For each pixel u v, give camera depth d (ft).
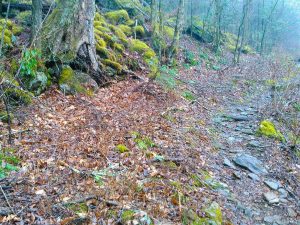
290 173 20.26
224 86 43.57
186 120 26.61
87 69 29.32
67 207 12.93
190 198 15.12
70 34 28.35
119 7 59.00
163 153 19.26
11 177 14.23
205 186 16.90
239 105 35.45
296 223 15.35
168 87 34.22
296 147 23.82
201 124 26.78
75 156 17.04
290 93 37.88
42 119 21.04
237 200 16.52
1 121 19.40
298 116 30.27
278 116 30.42
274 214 15.88
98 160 16.97
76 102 24.89
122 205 13.44
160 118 24.90
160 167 17.39
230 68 58.49
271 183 18.67
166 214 13.53
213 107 33.35
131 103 27.20
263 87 45.39
